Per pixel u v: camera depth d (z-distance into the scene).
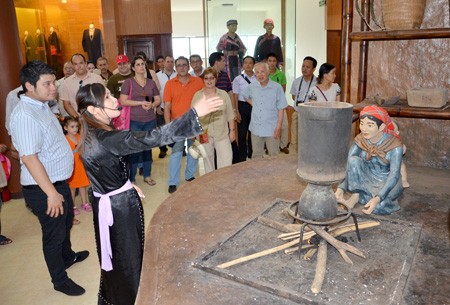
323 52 6.12
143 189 4.28
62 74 7.46
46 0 7.04
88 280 2.58
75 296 2.40
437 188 1.82
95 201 1.81
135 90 4.08
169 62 5.33
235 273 1.14
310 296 1.03
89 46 7.31
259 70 3.83
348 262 1.17
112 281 1.85
